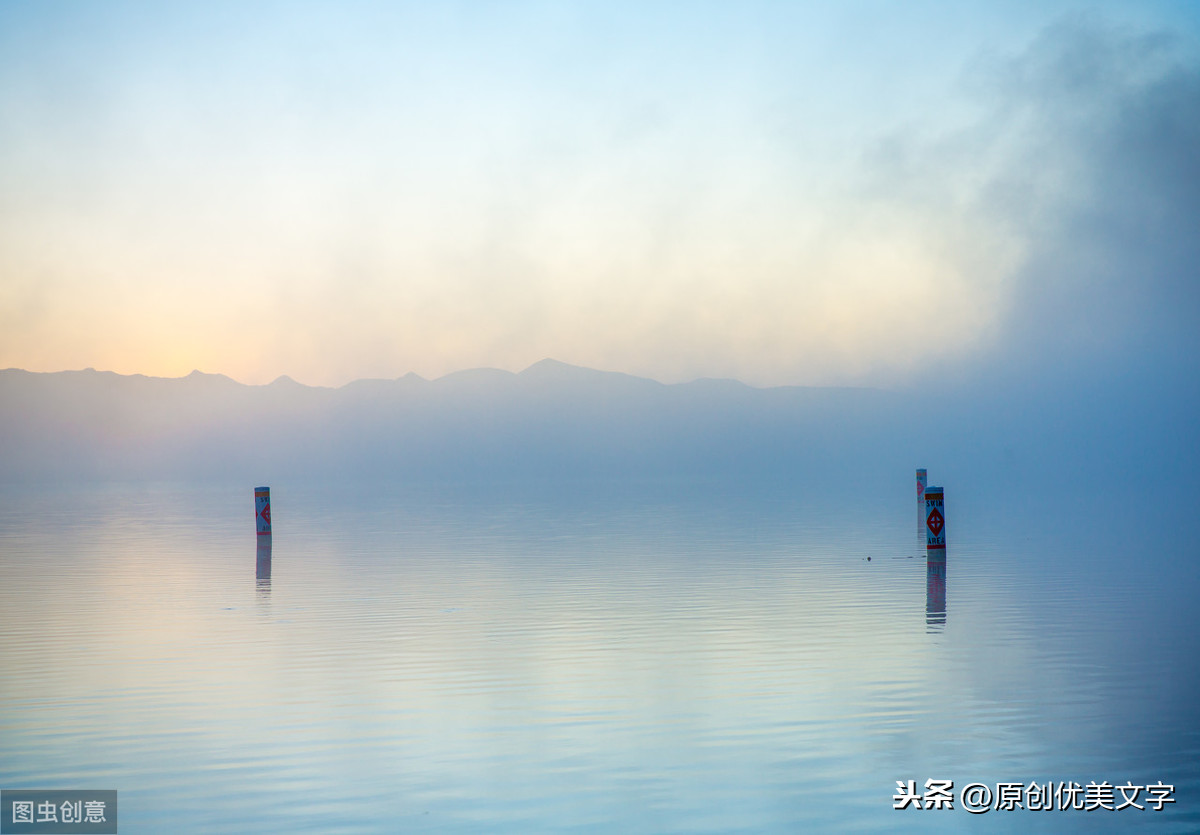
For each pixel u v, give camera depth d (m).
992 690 12.21
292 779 9.30
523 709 11.71
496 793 8.84
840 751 9.90
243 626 17.73
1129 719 10.86
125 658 14.91
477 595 21.50
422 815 8.34
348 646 15.75
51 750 10.29
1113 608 18.56
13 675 13.77
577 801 8.62
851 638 15.84
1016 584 22.05
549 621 18.03
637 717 11.28
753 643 15.59
